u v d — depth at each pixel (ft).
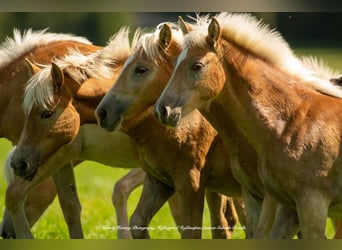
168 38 38.86
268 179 34.83
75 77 40.01
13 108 42.88
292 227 35.68
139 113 39.34
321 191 33.94
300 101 35.14
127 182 50.90
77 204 45.68
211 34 33.99
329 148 34.09
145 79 38.73
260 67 35.24
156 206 43.01
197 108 34.32
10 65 43.83
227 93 34.83
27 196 47.98
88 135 45.88
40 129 38.83
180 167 41.45
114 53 41.63
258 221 39.04
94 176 88.22
